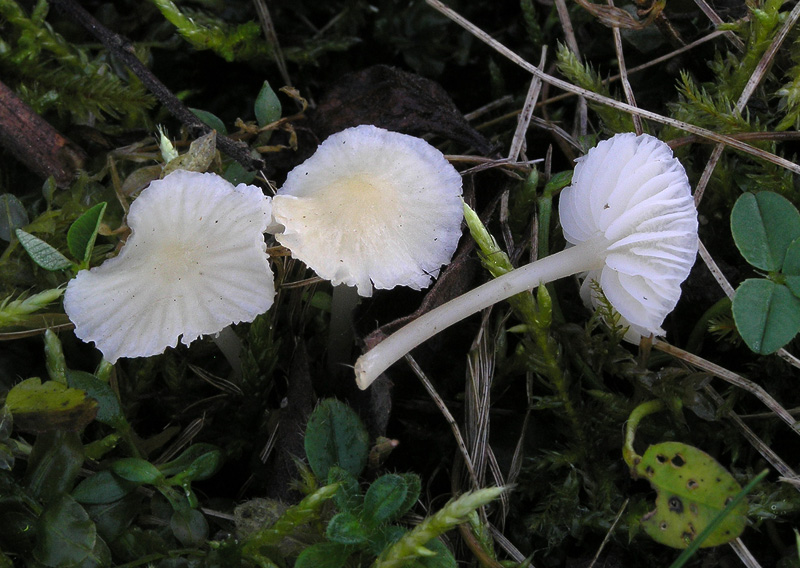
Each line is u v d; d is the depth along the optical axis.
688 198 0.10
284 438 0.12
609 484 0.12
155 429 0.13
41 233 0.13
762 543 0.11
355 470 0.11
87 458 0.11
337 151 0.12
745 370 0.12
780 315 0.11
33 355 0.12
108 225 0.13
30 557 0.10
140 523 0.11
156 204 0.11
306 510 0.10
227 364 0.13
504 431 0.12
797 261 0.11
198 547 0.11
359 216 0.11
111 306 0.11
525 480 0.12
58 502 0.10
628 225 0.10
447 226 0.11
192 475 0.11
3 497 0.10
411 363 0.12
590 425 0.12
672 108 0.13
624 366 0.12
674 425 0.12
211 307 0.11
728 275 0.13
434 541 0.10
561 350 0.12
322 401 0.11
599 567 0.11
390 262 0.11
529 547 0.12
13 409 0.11
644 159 0.10
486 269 0.13
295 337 0.13
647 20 0.13
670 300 0.10
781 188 0.13
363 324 0.12
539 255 0.13
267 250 0.12
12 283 0.12
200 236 0.11
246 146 0.13
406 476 0.10
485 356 0.12
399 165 0.11
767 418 0.12
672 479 0.10
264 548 0.10
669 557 0.11
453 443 0.12
